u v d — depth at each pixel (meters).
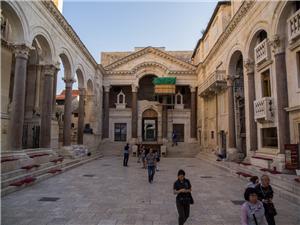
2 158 12.73
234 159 21.16
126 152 21.95
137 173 17.58
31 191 11.50
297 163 11.74
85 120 32.28
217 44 24.78
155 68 37.16
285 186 11.07
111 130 38.34
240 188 12.67
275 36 13.80
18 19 14.42
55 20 19.47
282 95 13.57
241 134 21.72
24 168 13.30
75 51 24.50
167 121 37.81
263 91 16.34
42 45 18.77
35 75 22.86
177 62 36.84
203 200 10.30
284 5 13.15
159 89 35.16
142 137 38.09
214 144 27.38
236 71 22.41
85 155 26.25
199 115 34.94
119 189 12.23
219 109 25.78
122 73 37.06
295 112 12.77
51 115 19.28
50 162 17.11
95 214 8.34
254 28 16.86
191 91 36.66
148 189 12.30
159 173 17.67
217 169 19.95
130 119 38.53
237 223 7.60
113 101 39.81
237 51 20.61
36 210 8.67
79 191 11.66
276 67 13.93
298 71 12.66
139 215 8.30
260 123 16.39
